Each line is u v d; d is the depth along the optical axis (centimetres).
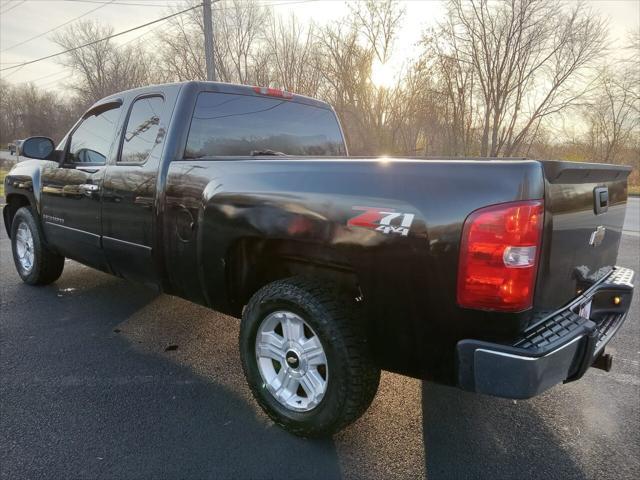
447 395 314
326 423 245
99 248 393
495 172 197
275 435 267
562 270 229
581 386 328
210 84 351
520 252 193
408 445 260
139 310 461
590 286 265
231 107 364
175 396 307
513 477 236
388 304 221
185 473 235
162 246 327
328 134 448
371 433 271
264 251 284
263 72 2825
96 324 425
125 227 359
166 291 345
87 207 400
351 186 230
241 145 369
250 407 296
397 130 2611
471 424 281
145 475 233
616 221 300
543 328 212
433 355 217
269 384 271
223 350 378
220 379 331
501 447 260
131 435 264
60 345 381
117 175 362
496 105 2869
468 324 203
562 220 220
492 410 296
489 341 201
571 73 2912
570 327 215
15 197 536
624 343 400
